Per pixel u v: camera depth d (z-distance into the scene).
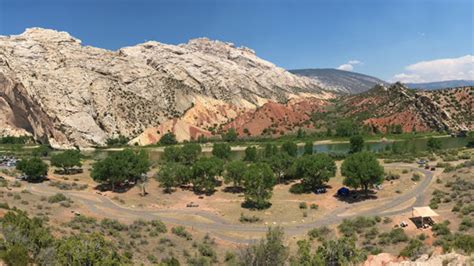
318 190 79.88
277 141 175.38
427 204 65.50
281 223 62.06
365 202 71.38
